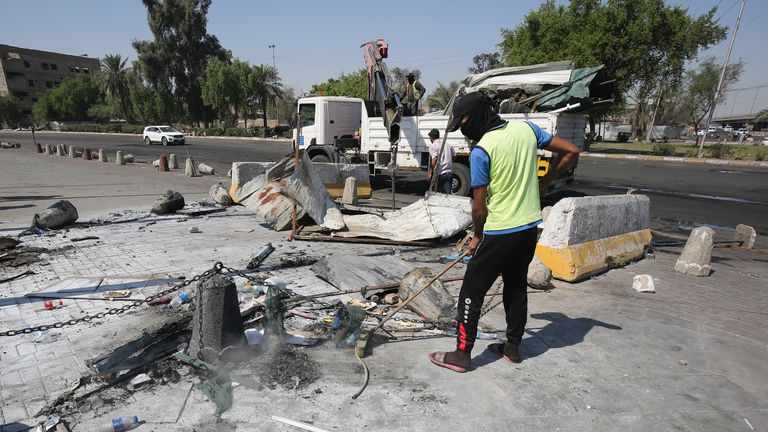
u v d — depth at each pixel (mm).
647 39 24531
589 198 5754
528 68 11594
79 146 33125
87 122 77438
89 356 3486
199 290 3229
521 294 3340
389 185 14180
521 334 3414
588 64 24828
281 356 3441
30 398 2949
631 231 6625
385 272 5328
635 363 3492
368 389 3062
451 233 6953
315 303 4508
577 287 5270
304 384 3104
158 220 8656
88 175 16297
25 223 8312
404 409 2852
